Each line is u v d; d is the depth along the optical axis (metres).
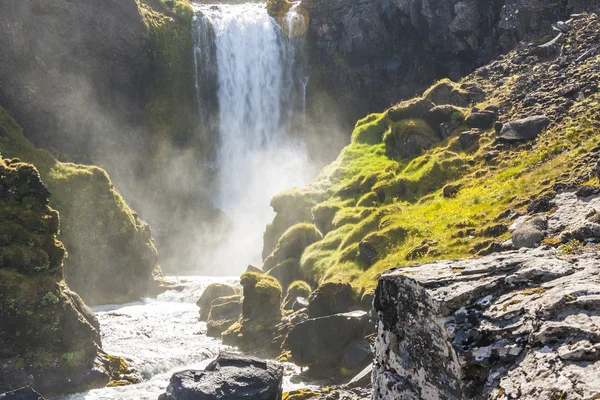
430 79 38.62
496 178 19.41
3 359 14.64
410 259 16.41
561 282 4.82
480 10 35.00
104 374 15.32
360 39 41.19
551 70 25.08
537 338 4.34
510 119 22.80
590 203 11.91
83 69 37.56
